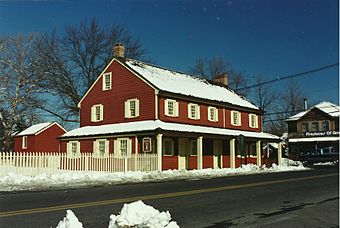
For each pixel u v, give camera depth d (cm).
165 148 3206
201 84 4141
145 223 569
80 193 1481
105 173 2417
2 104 4681
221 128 3850
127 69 3438
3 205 1125
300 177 2311
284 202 1193
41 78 4769
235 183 1912
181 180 2255
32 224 826
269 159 4584
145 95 3262
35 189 1670
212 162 3734
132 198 1280
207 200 1230
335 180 2044
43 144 5003
